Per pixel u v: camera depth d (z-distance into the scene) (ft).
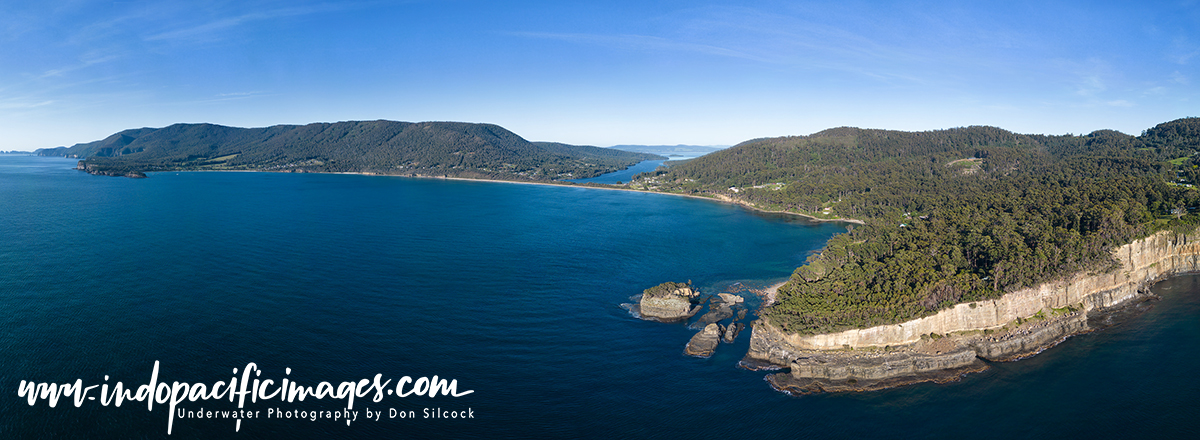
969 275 401.29
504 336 396.78
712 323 404.16
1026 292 392.47
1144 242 498.69
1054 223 543.39
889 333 354.95
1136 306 441.27
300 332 392.27
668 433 287.48
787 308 384.47
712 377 340.18
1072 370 342.03
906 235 554.05
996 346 360.48
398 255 621.72
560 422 296.51
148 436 274.98
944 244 495.41
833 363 338.13
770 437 283.59
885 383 327.88
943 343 360.28
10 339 369.30
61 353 351.87
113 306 431.84
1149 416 295.69
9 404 294.66
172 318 410.52
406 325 410.93
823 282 431.43
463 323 418.10
